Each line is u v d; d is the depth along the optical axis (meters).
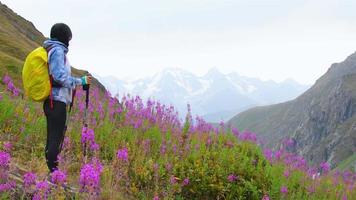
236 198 10.95
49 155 7.84
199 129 15.12
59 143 8.00
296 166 15.05
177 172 11.00
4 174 6.38
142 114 14.02
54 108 7.87
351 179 16.42
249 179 11.95
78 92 14.50
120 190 9.38
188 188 10.73
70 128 11.92
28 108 12.13
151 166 10.53
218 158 12.22
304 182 14.45
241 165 12.25
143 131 12.87
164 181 10.36
